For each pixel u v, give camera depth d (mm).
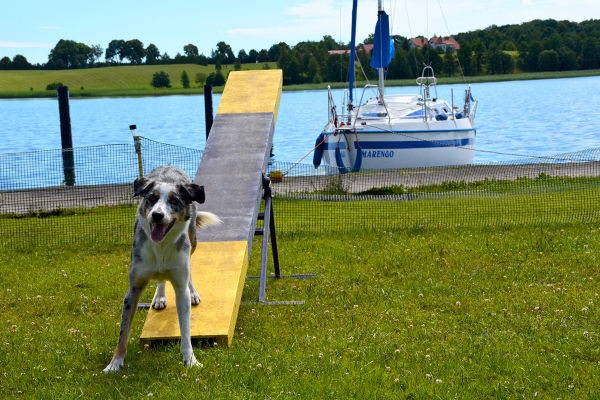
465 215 14109
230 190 8688
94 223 14297
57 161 26016
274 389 5402
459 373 5730
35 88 130250
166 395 5301
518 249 10555
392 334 6902
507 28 140875
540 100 68938
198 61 164250
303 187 19219
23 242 12516
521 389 5387
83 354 6508
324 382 5535
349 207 15766
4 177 22641
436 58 95500
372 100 28984
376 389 5383
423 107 27062
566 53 120688
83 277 9859
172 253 5973
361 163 24781
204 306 6953
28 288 9305
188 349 6129
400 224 13328
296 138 43344
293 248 11453
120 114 70250
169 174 6645
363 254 10820
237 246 7852
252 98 10984
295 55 118375
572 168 20750
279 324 7406
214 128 10117
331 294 8648
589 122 46594
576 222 12430
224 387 5449
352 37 26906
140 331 7293
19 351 6633
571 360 5988
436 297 8266
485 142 37906
